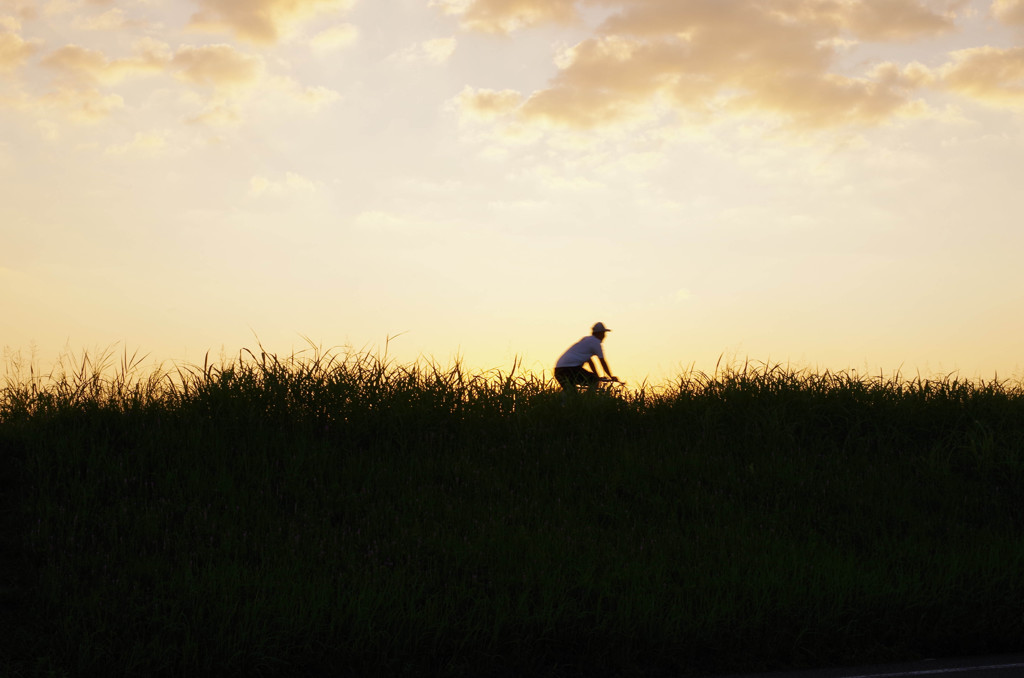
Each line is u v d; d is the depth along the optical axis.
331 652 4.92
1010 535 7.48
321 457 8.26
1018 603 5.83
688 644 5.23
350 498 7.45
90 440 8.06
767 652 5.27
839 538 7.30
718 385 10.86
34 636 4.94
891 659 5.29
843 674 4.97
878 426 10.11
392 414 9.16
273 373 9.35
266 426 8.80
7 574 5.75
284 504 7.38
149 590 5.54
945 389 10.77
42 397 8.61
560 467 8.64
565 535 6.88
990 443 9.46
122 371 9.23
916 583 6.00
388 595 5.48
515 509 7.46
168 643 4.87
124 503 6.88
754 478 8.51
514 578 5.84
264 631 4.89
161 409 8.83
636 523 7.32
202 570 5.80
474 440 9.19
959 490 8.60
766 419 10.05
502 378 10.39
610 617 5.36
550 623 5.20
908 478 8.95
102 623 4.97
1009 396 10.80
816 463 9.18
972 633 5.57
